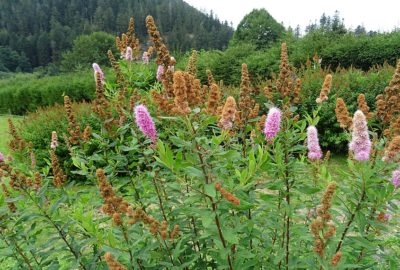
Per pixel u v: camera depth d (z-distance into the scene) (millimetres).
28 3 87062
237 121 3430
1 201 3166
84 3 92500
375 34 18250
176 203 3365
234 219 2766
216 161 2717
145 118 2803
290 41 19688
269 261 3271
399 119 3033
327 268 2281
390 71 9938
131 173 3885
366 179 2641
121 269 2088
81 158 4473
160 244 2896
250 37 31969
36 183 3344
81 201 3869
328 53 16969
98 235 2746
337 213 2883
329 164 9016
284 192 3121
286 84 3734
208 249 2984
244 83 3510
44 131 8656
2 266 4219
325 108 9430
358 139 2629
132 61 6051
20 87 26219
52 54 74188
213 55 19641
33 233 3250
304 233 2988
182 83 2549
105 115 4273
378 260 3666
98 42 43062
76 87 22234
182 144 2568
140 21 78438
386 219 3301
